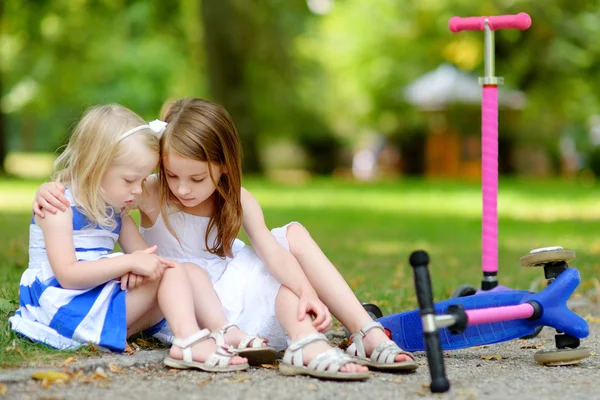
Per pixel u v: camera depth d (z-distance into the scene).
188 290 3.96
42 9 24.98
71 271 3.92
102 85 35.12
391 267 8.26
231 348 3.85
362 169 35.16
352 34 29.92
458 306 3.68
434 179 30.44
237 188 4.20
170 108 4.18
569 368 4.10
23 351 3.88
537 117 29.00
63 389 3.44
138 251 4.00
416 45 28.67
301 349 3.77
